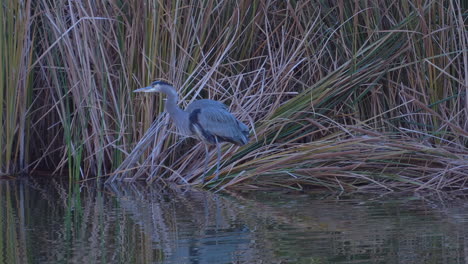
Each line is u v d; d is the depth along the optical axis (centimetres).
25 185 1240
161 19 1276
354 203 1052
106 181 1273
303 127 1288
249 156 1255
